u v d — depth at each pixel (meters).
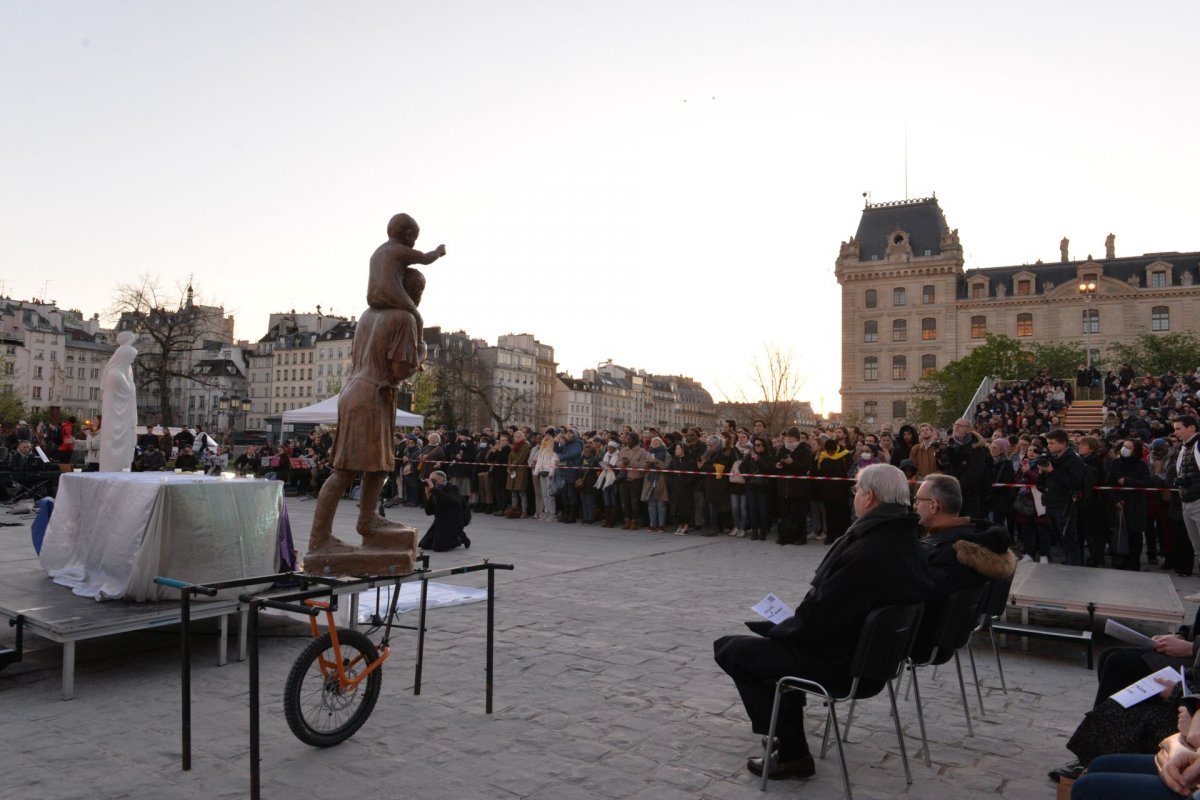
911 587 3.64
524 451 16.20
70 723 4.35
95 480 5.93
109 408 11.24
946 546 4.38
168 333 47.25
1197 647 3.26
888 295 76.50
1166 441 11.55
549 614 7.34
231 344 115.38
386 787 3.59
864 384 76.75
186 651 3.75
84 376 106.19
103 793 3.47
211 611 5.38
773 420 56.06
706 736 4.34
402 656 5.85
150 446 18.34
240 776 3.68
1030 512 10.77
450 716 4.56
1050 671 5.92
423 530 13.71
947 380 57.69
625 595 8.29
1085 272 71.75
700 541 13.05
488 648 4.66
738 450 13.75
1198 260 69.69
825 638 3.67
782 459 12.90
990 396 35.06
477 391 81.94
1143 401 24.77
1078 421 28.19
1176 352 56.06
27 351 97.19
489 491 17.03
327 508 4.36
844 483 12.42
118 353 11.34
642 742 4.23
